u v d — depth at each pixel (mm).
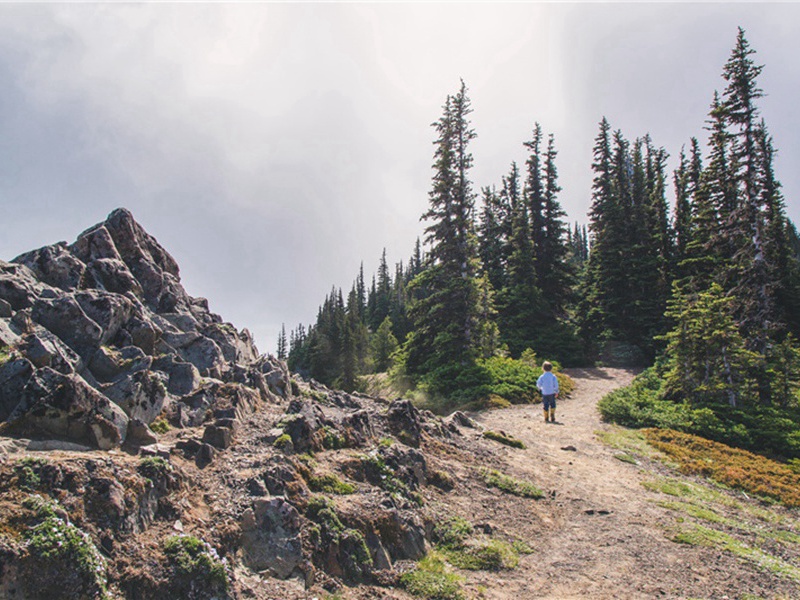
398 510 7207
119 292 10023
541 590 6273
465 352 23828
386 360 54938
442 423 12516
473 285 25469
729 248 27625
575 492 10016
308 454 7895
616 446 13852
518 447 12672
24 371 6199
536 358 31219
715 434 15555
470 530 7621
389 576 6066
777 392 19234
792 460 13664
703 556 7539
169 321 10922
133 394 7070
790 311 26641
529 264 36500
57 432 5793
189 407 8203
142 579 4551
